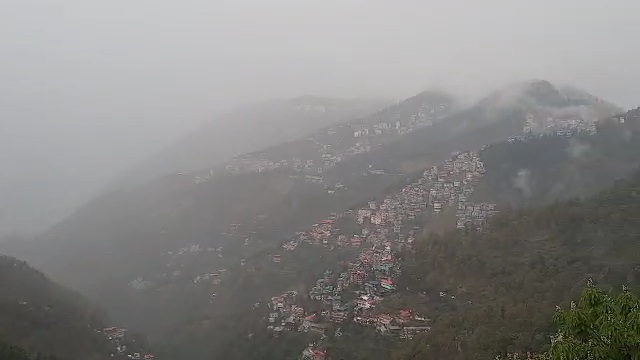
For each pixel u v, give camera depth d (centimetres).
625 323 1405
